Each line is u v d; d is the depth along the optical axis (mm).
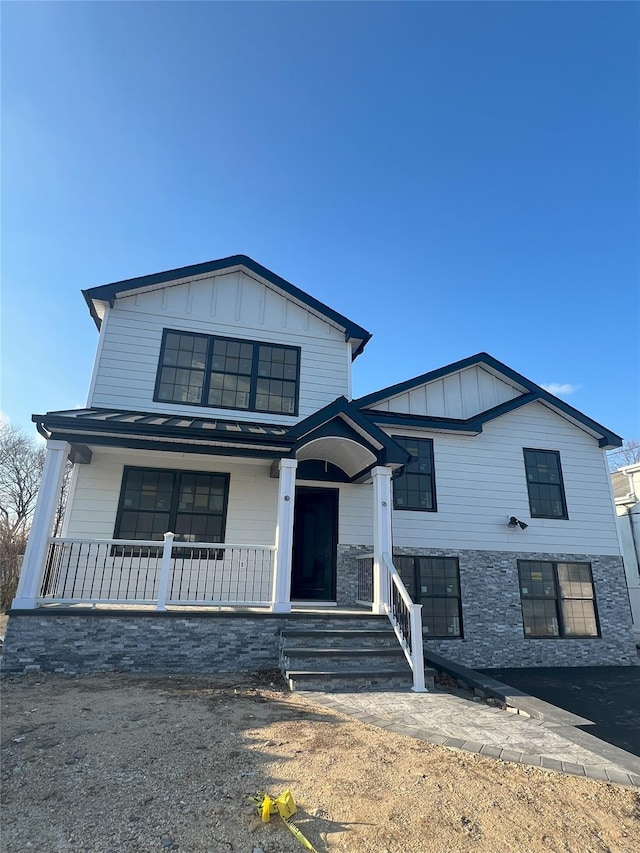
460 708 5773
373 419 11367
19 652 6902
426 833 2891
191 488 9594
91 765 3705
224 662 7406
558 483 12320
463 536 11281
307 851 2664
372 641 7496
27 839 2711
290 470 8445
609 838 2963
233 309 11109
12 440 33000
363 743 4367
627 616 11664
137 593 8828
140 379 10102
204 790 3338
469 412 12383
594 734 5875
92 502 9055
